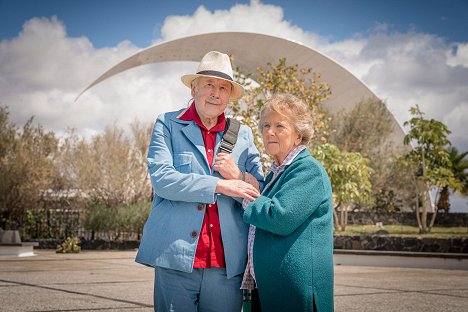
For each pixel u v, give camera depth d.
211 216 2.57
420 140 19.31
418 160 19.75
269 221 2.31
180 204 2.55
